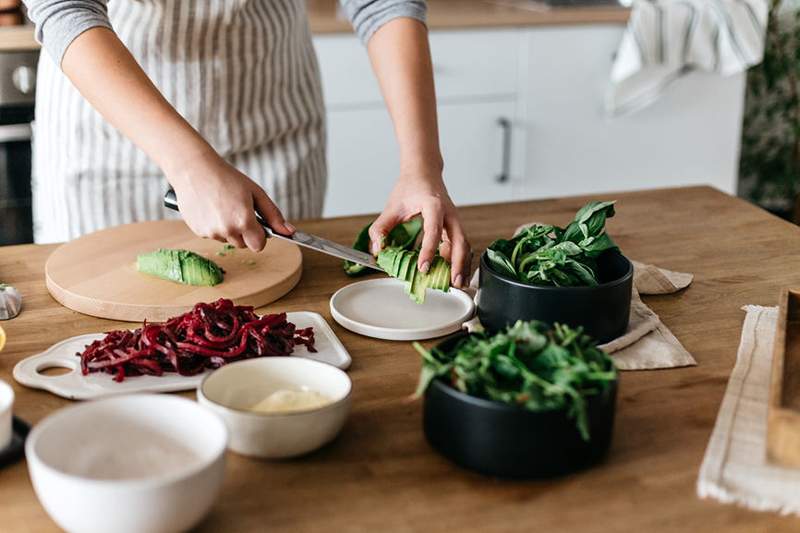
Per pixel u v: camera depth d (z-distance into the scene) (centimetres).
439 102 274
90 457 77
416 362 104
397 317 115
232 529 76
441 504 79
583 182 300
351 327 111
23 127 232
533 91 282
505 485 81
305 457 85
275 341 104
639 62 276
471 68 273
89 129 161
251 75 160
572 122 290
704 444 88
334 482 82
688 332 112
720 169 313
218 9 151
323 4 286
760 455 84
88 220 166
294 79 169
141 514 69
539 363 83
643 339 107
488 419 81
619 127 296
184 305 114
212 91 158
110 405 79
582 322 102
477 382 83
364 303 119
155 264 122
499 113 281
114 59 117
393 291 123
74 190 165
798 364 101
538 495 80
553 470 82
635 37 275
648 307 119
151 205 166
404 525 76
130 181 164
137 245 133
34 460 71
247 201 109
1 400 85
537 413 80
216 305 107
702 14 279
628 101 289
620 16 281
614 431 90
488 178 289
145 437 80
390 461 85
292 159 170
